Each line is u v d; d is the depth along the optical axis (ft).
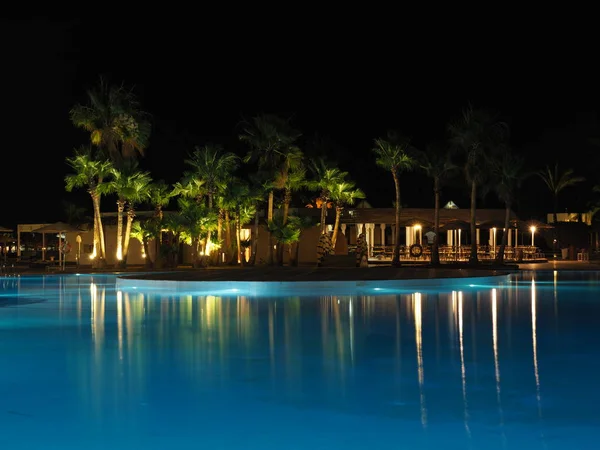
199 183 160.04
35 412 23.84
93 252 167.84
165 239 171.53
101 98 154.20
